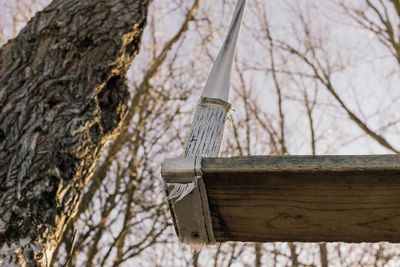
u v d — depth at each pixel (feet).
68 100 6.79
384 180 3.25
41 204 5.72
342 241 4.12
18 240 5.35
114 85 7.77
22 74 7.04
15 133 6.21
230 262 20.79
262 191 3.51
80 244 17.39
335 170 3.19
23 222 5.48
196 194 3.56
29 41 7.54
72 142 6.36
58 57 7.28
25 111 6.45
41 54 7.33
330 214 3.72
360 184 3.32
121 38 7.72
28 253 5.32
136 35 8.14
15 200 5.60
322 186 3.39
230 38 5.07
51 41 7.47
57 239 5.90
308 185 3.39
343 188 3.40
